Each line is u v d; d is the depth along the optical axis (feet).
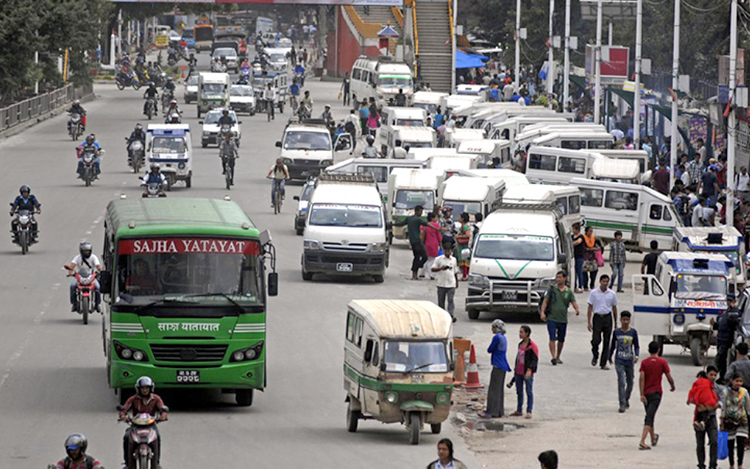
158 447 122.83
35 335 203.00
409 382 147.43
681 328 204.13
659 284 207.92
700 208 307.78
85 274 214.07
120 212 167.84
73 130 495.41
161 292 155.84
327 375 186.09
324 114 529.04
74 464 105.70
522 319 240.12
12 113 519.60
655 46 468.75
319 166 408.26
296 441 147.64
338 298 248.11
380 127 516.73
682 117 435.53
